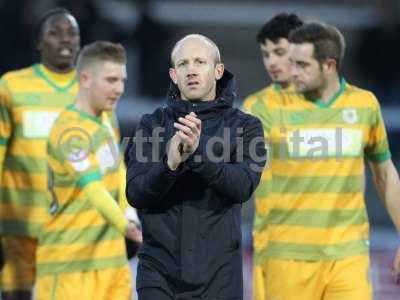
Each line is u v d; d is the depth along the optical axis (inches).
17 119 954.7
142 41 1742.1
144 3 1756.9
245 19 2010.3
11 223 959.0
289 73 868.6
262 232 827.4
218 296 664.4
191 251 661.9
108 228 821.9
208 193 663.8
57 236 819.4
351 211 802.8
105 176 821.9
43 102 957.2
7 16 1668.3
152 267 671.1
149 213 669.9
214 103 669.9
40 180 953.5
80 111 823.1
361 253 800.9
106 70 818.8
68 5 1642.5
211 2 2048.5
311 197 804.0
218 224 665.6
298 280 805.9
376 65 1769.2
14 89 955.3
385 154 824.3
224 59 1975.9
